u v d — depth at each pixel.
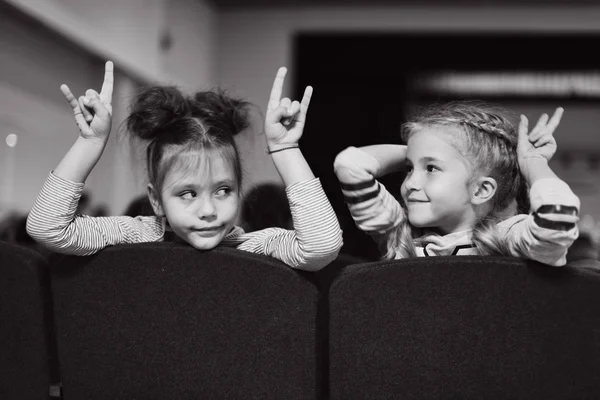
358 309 1.27
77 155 1.38
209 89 1.88
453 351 1.25
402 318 1.25
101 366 1.36
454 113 1.60
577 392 1.25
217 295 1.29
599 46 7.95
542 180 1.28
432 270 1.23
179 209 1.41
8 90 4.74
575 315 1.23
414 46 8.26
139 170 1.78
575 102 8.43
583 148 11.13
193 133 1.44
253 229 2.38
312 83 8.54
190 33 7.42
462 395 1.26
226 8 8.27
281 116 1.38
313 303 1.29
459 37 8.14
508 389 1.25
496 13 8.00
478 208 1.59
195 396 1.33
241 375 1.31
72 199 1.36
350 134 8.61
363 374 1.28
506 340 1.23
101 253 1.33
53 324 1.45
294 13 8.21
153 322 1.32
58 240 1.34
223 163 1.43
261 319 1.29
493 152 1.57
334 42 8.32
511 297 1.22
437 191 1.54
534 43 8.06
